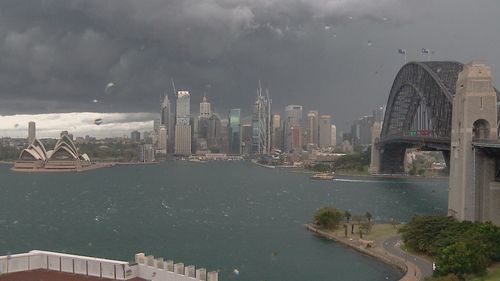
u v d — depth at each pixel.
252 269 140.38
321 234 188.12
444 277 108.00
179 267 72.56
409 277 123.25
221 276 133.38
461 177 164.38
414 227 155.88
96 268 75.06
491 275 117.12
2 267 75.00
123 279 73.31
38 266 77.94
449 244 136.12
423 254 147.75
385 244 162.75
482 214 160.00
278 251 161.75
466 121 163.12
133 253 162.25
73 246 174.38
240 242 177.25
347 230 190.38
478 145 155.88
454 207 170.12
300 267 142.12
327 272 136.38
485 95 163.50
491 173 159.50
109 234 195.12
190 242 178.25
